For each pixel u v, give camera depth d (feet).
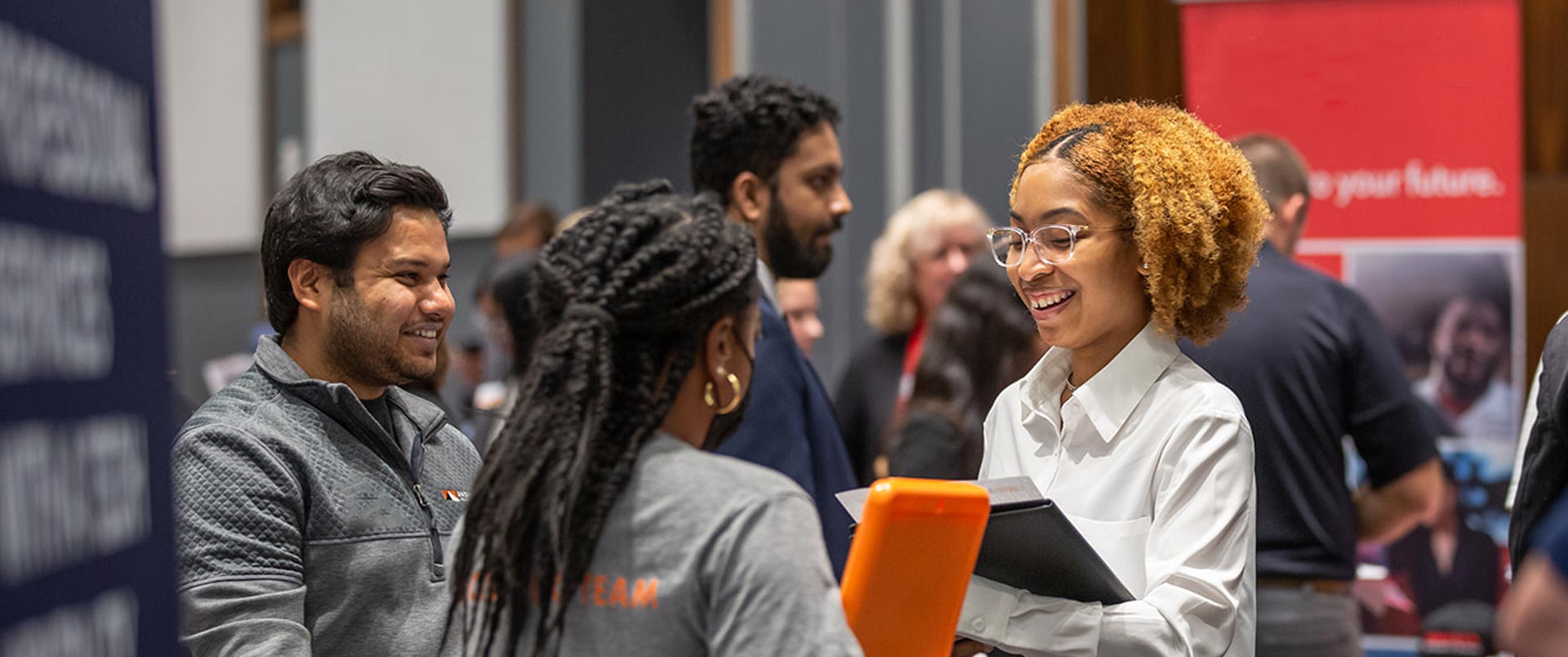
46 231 2.71
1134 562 5.27
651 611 3.83
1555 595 2.99
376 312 5.54
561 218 17.19
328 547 5.37
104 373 2.90
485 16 17.51
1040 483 5.67
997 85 16.11
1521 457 6.19
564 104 17.20
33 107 2.67
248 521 5.17
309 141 18.65
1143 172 5.26
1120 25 15.70
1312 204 12.94
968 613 5.20
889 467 8.27
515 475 4.06
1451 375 12.65
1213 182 5.40
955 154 16.30
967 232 11.66
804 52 16.88
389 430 5.85
